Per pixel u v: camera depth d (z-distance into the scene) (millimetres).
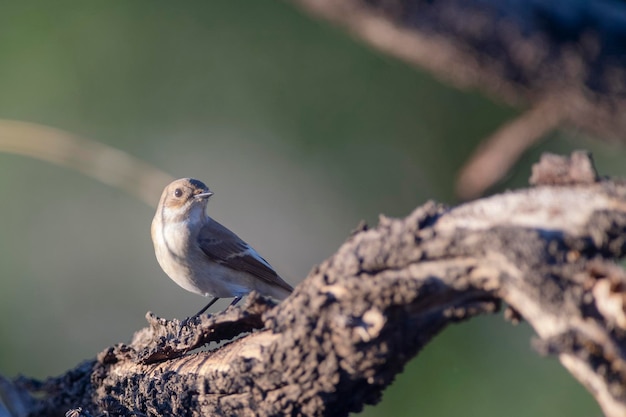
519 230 4801
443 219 5016
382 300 5074
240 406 5676
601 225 4703
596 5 7219
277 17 16656
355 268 5109
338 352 5234
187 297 17609
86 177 17250
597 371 4641
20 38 15781
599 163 16234
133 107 16312
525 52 7090
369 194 17500
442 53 7094
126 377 6871
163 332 6742
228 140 17078
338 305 5184
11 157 16922
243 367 5547
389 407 14461
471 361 14734
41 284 16906
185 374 6082
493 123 16578
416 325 5152
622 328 4625
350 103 16938
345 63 16766
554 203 4844
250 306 5750
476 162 8352
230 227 17969
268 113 17000
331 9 7090
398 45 7160
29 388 8008
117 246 17422
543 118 7945
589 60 7160
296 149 17203
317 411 5445
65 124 15883
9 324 16641
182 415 6109
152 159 16547
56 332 16859
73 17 16000
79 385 7730
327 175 17609
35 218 17000
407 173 17188
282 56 16719
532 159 16000
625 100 7230
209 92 16734
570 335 4637
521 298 4836
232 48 16641
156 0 16359
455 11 6953
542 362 14648
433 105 16812
